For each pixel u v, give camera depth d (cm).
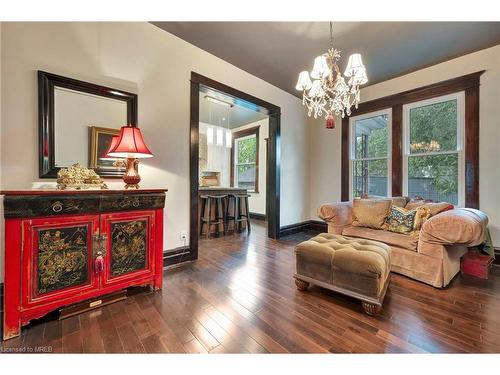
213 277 244
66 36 205
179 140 279
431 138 343
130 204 195
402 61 323
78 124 211
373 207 310
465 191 310
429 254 227
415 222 268
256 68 346
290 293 210
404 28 252
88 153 217
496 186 289
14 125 181
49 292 158
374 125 405
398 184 371
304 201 482
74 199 166
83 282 172
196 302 192
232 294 207
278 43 283
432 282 223
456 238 209
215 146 689
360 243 219
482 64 296
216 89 314
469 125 306
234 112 559
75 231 168
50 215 157
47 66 195
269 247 359
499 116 286
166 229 270
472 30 256
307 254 208
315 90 230
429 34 264
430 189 344
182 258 283
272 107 403
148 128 254
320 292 212
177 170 278
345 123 437
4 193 140
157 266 212
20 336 147
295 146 459
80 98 212
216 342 144
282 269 268
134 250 199
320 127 479
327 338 148
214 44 288
